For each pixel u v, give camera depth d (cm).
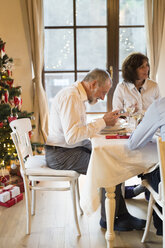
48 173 188
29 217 197
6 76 291
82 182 289
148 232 182
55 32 403
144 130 147
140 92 262
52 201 250
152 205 173
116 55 409
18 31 387
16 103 296
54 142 191
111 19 398
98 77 178
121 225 195
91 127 173
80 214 225
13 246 185
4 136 273
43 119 395
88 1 395
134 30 404
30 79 402
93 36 405
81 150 191
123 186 230
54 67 414
